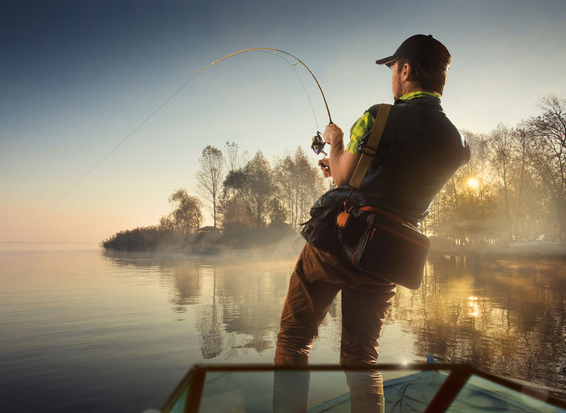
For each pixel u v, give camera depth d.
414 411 0.90
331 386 0.55
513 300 7.52
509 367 3.30
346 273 1.64
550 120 33.16
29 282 10.39
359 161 1.61
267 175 44.41
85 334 4.55
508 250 34.84
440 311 6.27
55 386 2.87
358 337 1.71
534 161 35.69
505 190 37.69
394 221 1.55
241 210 45.34
